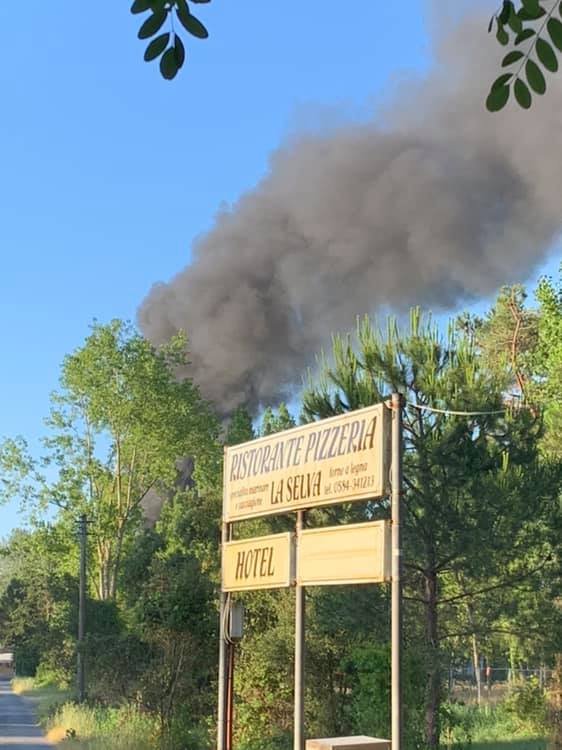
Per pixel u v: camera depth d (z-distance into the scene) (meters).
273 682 22.44
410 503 20.17
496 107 3.77
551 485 20.16
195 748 21.67
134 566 39.66
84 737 25.80
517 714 26.47
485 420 20.06
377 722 18.05
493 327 56.31
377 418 10.38
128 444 50.16
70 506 50.00
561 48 3.65
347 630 20.94
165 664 22.66
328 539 11.00
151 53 3.63
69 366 49.09
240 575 12.89
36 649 72.94
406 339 20.75
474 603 21.03
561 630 20.34
